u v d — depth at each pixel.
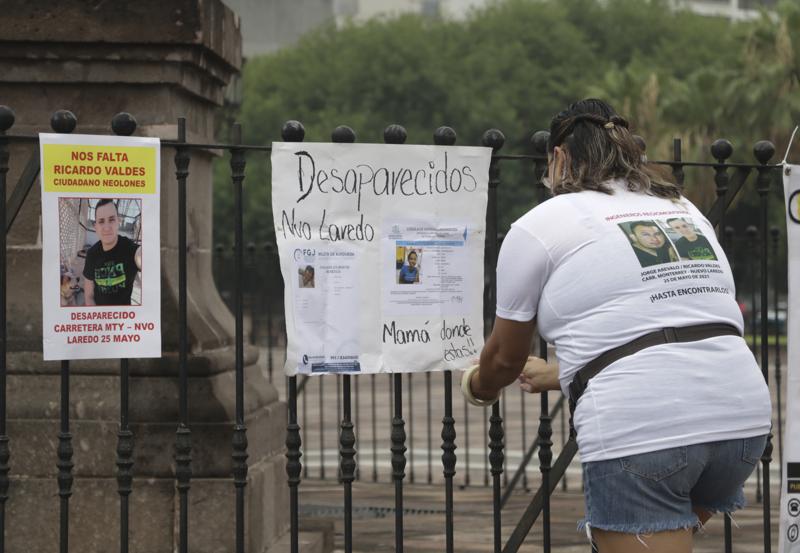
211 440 11.35
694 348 7.50
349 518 9.64
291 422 9.59
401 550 9.66
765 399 7.67
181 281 9.52
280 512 12.79
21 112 11.88
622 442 7.38
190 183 12.70
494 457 9.82
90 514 11.29
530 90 127.56
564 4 143.50
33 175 9.30
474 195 9.68
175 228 12.12
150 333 9.22
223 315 13.11
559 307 7.70
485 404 8.88
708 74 73.44
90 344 9.10
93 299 9.10
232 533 11.28
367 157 9.49
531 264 7.79
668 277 7.62
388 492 19.47
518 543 9.76
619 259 7.62
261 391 12.85
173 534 11.30
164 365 11.52
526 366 8.65
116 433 11.37
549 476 9.80
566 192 8.10
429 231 9.59
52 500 11.35
